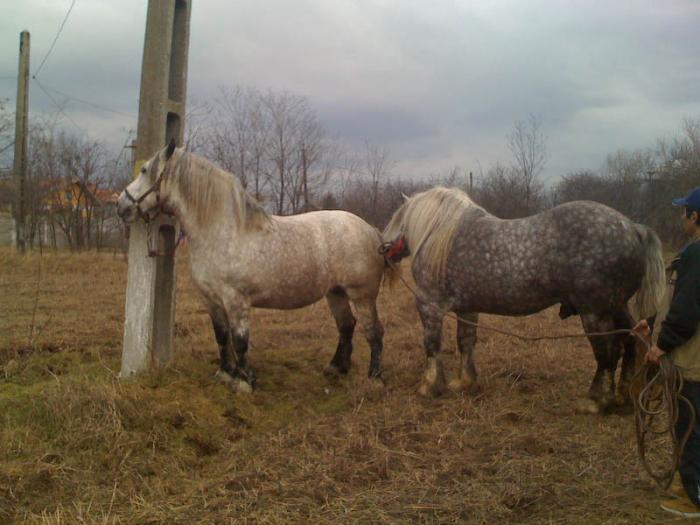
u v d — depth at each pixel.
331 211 6.13
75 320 8.70
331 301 6.27
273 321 9.23
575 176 22.22
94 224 24.42
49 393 4.71
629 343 5.05
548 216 4.94
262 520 3.26
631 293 4.78
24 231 16.80
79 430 4.29
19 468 3.79
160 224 5.80
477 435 4.54
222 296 5.43
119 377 5.48
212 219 5.36
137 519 3.31
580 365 6.57
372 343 6.09
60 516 3.31
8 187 24.80
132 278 5.58
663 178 20.47
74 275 13.60
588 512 3.36
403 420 4.84
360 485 3.73
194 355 6.63
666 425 4.70
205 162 5.43
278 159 17.14
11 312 9.25
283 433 4.65
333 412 5.24
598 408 4.91
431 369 5.58
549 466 3.97
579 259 4.67
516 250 4.95
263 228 5.49
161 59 5.62
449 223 5.40
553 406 5.23
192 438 4.42
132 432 4.35
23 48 16.67
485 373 6.29
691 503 3.30
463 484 3.70
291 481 3.74
